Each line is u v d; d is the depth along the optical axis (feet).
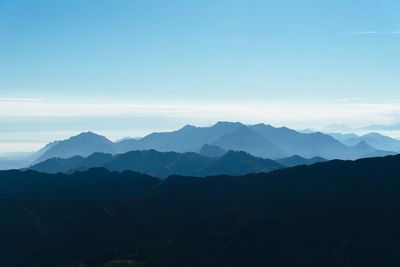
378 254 441.27
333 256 444.96
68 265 496.23
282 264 443.32
